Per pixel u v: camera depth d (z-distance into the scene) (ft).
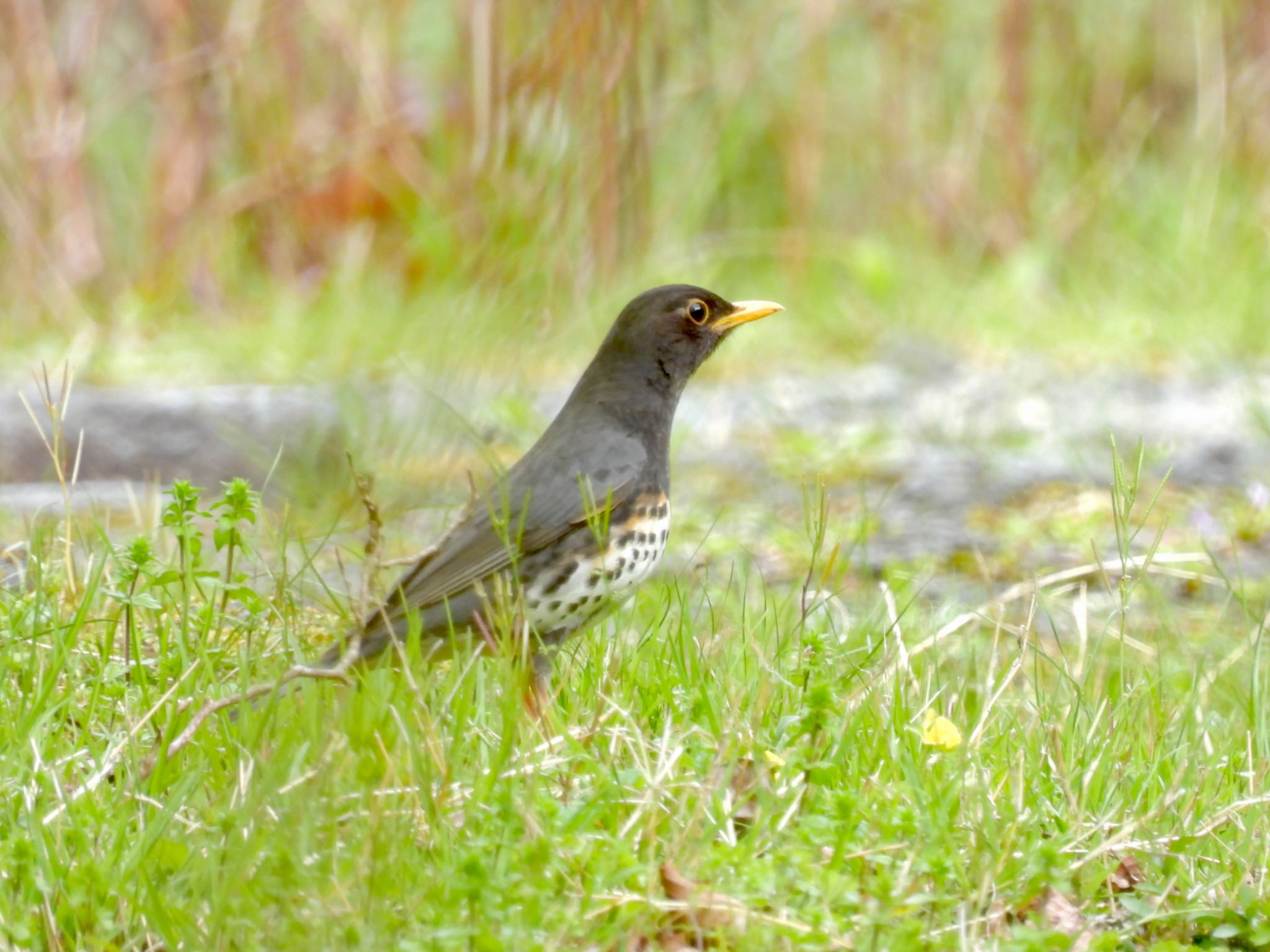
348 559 35.47
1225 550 41.01
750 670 26.23
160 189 66.03
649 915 19.33
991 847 20.84
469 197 59.00
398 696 22.97
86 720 24.17
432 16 67.92
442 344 48.01
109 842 20.70
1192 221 70.28
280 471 43.16
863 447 49.98
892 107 72.02
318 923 18.40
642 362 28.68
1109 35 73.67
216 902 18.86
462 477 39.99
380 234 65.62
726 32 70.95
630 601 32.53
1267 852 22.20
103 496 42.04
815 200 70.54
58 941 19.15
